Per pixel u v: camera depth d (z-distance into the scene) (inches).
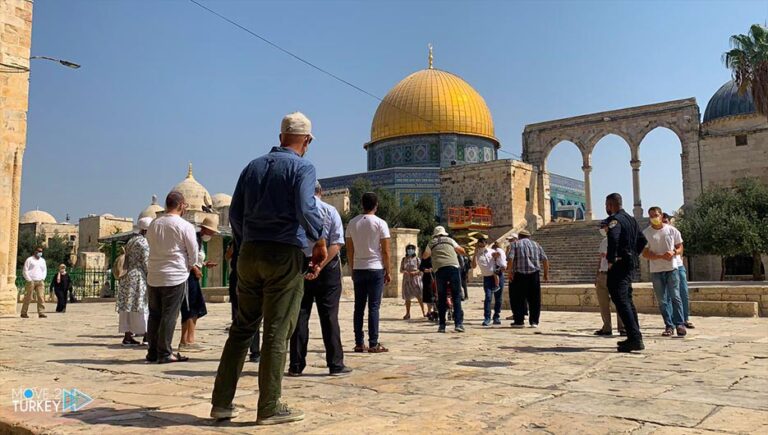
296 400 189.0
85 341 389.7
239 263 169.5
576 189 2647.6
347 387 210.5
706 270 1499.8
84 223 2815.0
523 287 464.8
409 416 163.2
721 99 1683.1
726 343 335.3
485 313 483.8
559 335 393.7
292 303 168.2
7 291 666.2
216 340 383.9
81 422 162.2
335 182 2143.2
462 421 156.2
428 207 1857.8
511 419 157.6
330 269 245.8
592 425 150.7
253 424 158.9
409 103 2183.8
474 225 1744.6
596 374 232.1
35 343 376.5
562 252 1497.3
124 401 190.9
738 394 189.8
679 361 265.7
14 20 690.2
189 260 298.0
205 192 1925.4
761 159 1526.8
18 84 695.1
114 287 1268.5
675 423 151.9
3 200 674.2
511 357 284.0
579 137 1859.0
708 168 1598.2
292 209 169.2
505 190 1827.0
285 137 183.8
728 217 1283.2
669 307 392.5
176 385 221.1
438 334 408.8
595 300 636.1
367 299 320.5
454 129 2144.4
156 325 292.0
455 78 2299.5
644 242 319.0
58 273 804.6
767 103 1172.5
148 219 384.2
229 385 165.0
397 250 965.2
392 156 2188.7
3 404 186.5
